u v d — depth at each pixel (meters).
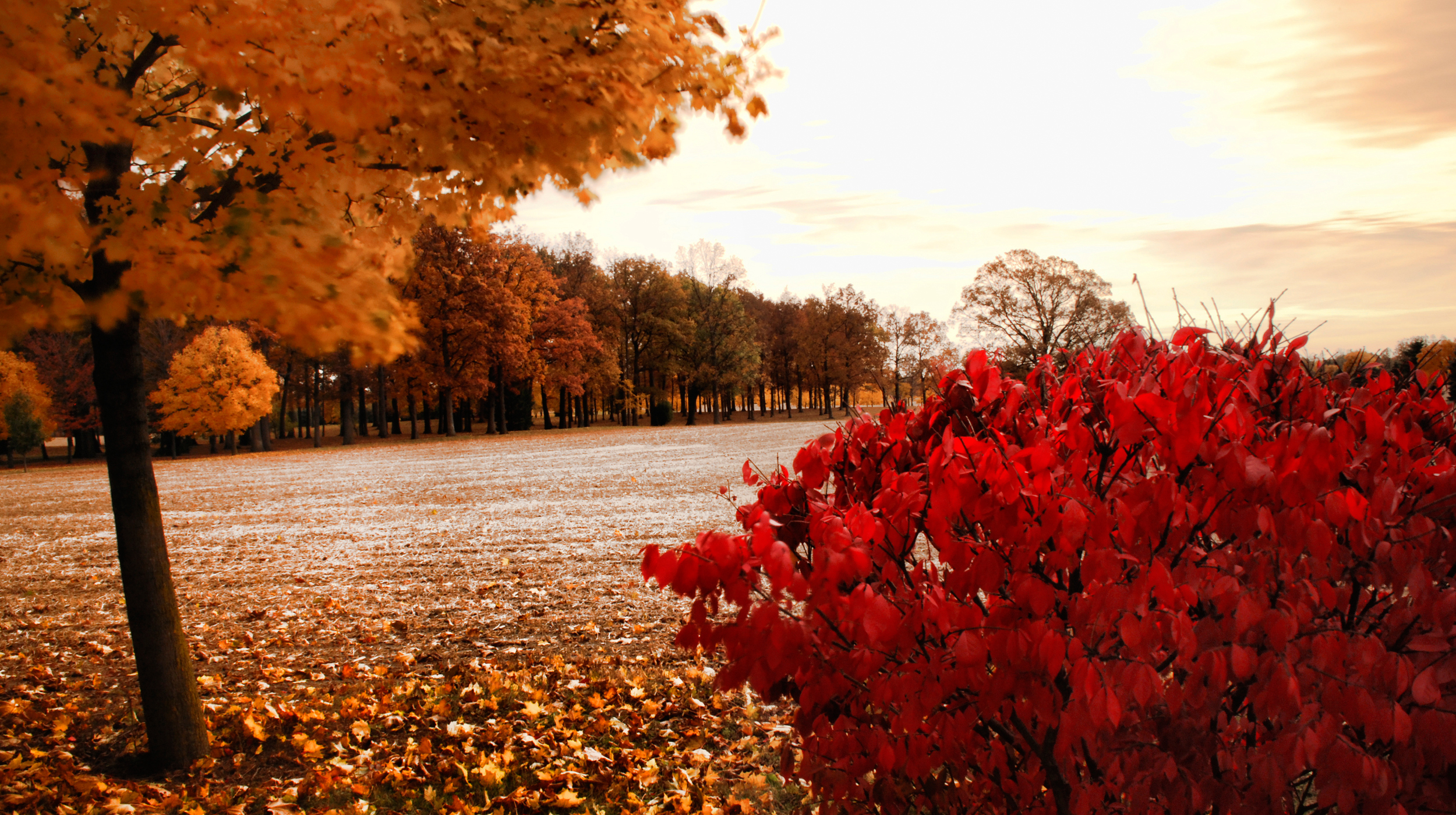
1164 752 1.78
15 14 2.28
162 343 43.72
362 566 10.43
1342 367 2.50
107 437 3.93
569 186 4.02
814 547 2.02
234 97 3.02
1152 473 1.92
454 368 45.09
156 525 4.04
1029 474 1.89
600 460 29.12
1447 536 1.81
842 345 70.12
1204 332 2.07
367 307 2.74
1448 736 1.67
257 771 4.02
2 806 3.46
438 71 3.10
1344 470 1.89
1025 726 2.00
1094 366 2.33
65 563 11.63
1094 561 1.71
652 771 3.77
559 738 4.26
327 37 2.74
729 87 3.91
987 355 2.27
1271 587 1.84
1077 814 1.83
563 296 60.31
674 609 7.31
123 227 2.60
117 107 2.51
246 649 6.39
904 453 2.33
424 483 22.25
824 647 2.01
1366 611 1.90
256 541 12.99
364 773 3.91
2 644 6.84
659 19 3.50
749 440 40.66
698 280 65.56
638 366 63.69
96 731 4.53
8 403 39.09
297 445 52.16
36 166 2.56
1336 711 1.66
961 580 1.87
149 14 2.53
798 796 3.52
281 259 2.68
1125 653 1.76
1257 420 2.04
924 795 2.20
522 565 10.00
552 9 3.23
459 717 4.63
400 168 3.54
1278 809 1.71
